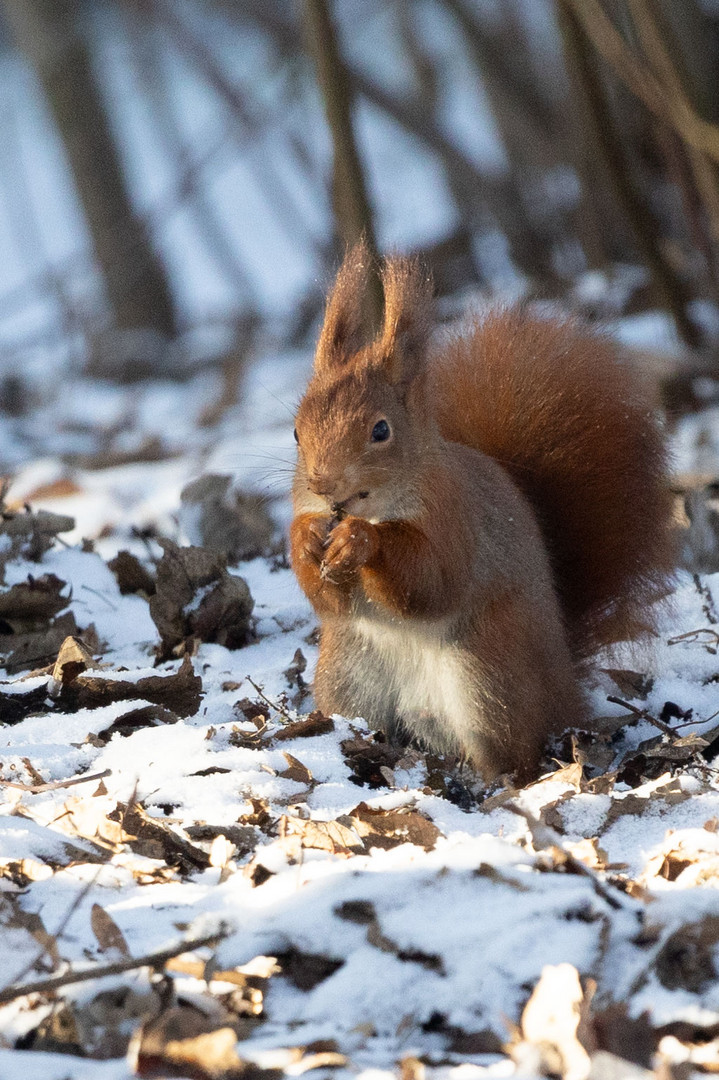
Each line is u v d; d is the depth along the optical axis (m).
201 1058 4.52
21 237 40.62
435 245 30.88
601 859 6.20
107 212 32.50
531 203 30.41
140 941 5.41
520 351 10.23
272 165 35.44
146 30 36.69
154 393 27.17
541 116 29.70
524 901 5.38
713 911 5.23
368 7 35.72
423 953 5.15
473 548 8.38
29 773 7.34
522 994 4.96
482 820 6.99
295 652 9.89
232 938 5.28
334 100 16.27
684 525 12.66
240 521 13.50
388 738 8.90
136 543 14.34
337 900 5.43
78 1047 4.74
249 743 7.97
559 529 9.88
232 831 6.66
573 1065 4.48
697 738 8.04
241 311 33.38
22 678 9.05
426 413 8.41
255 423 21.78
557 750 8.55
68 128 32.34
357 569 7.99
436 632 8.48
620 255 26.06
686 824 6.77
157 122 40.53
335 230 30.22
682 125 14.73
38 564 12.01
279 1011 5.02
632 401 10.16
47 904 5.77
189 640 10.00
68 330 31.06
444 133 30.27
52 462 19.78
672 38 15.40
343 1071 4.53
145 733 7.91
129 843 6.48
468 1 33.31
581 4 14.91
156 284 32.97
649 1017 4.74
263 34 33.78
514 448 9.97
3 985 5.05
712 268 17.11
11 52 40.09
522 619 8.49
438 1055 4.68
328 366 8.78
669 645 10.18
